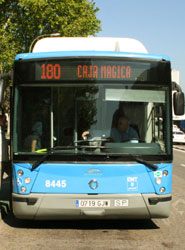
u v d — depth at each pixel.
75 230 6.65
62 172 6.21
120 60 6.59
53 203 6.19
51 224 7.07
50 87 6.51
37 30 29.77
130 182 6.26
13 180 6.39
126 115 6.49
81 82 6.51
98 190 6.20
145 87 6.60
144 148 6.36
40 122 6.45
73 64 6.54
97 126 6.43
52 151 6.25
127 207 6.22
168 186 6.43
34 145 6.40
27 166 6.26
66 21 29.08
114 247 5.70
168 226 7.05
